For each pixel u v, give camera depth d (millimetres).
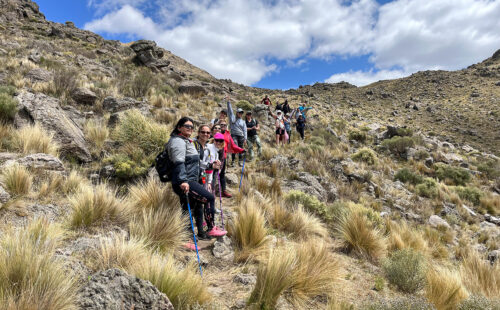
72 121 7980
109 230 3578
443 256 6062
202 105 17172
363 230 4992
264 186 7219
